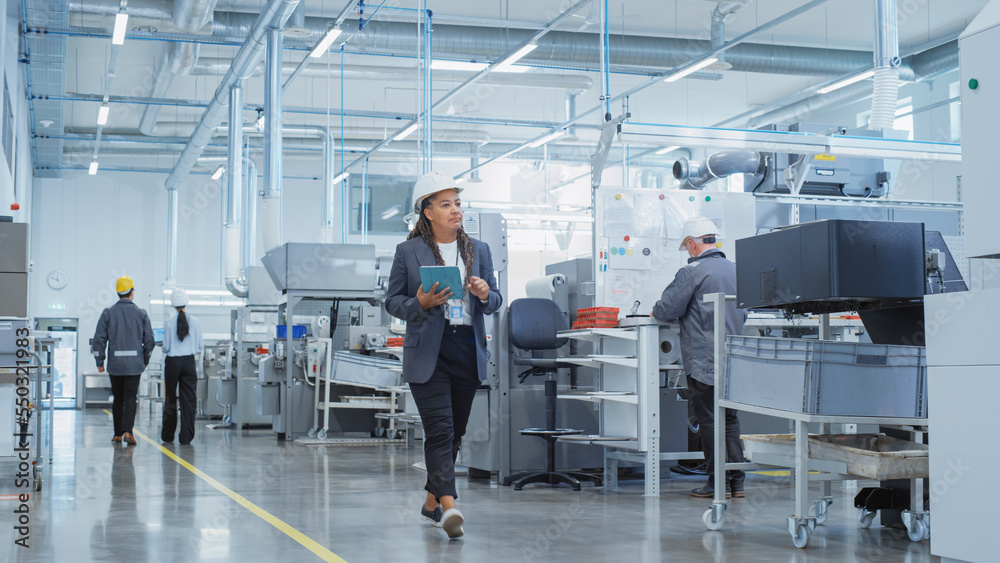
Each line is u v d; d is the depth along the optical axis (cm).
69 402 1588
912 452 297
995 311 229
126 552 296
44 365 591
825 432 371
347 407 809
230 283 1177
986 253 235
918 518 314
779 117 1438
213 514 379
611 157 1700
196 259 1667
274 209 920
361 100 1441
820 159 526
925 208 640
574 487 469
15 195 1041
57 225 1606
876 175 625
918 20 1133
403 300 328
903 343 339
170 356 780
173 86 1341
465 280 331
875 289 293
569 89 1222
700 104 1487
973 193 240
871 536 326
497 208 1535
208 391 1180
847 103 1318
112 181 1639
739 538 322
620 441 450
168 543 312
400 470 562
